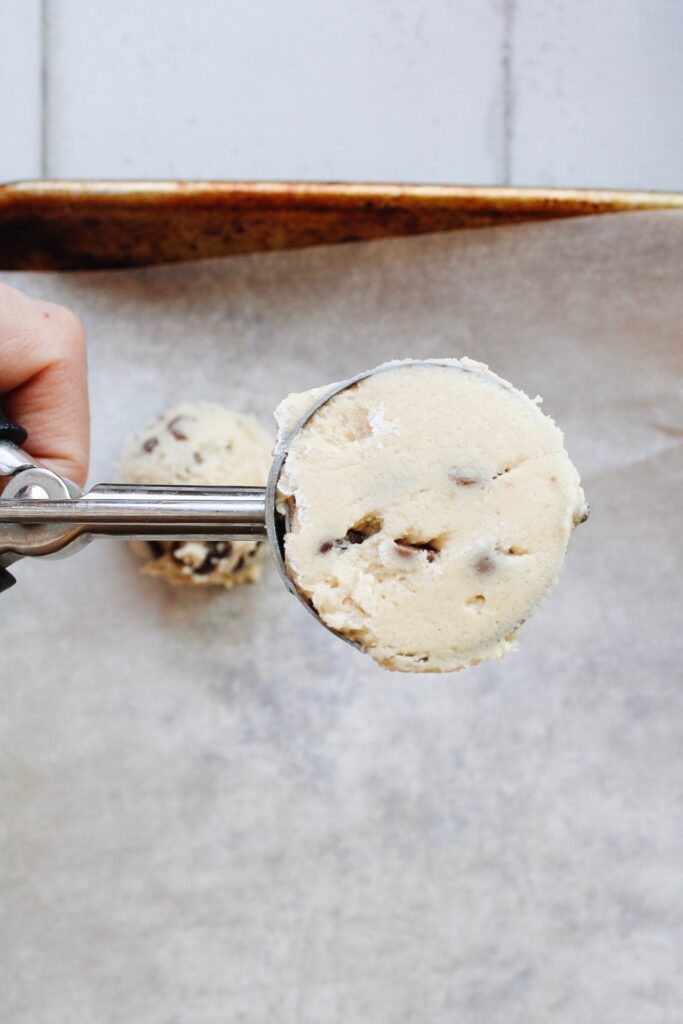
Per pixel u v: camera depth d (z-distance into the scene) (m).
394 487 0.26
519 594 0.27
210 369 0.42
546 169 0.42
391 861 0.42
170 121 0.42
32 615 0.42
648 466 0.42
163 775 0.42
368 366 0.42
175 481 0.40
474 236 0.41
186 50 0.42
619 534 0.42
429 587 0.27
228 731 0.42
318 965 0.42
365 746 0.42
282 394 0.42
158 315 0.42
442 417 0.27
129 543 0.42
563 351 0.41
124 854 0.42
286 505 0.27
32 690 0.42
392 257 0.41
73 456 0.37
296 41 0.42
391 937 0.42
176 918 0.42
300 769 0.42
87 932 0.42
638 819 0.42
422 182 0.42
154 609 0.42
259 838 0.42
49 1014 0.42
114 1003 0.42
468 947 0.42
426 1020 0.42
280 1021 0.42
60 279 0.41
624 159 0.42
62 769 0.42
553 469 0.27
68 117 0.42
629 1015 0.42
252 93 0.42
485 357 0.41
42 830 0.42
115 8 0.42
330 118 0.42
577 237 0.40
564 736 0.42
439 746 0.42
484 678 0.42
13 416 0.37
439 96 0.42
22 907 0.42
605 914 0.42
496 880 0.42
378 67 0.42
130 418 0.42
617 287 0.40
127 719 0.42
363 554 0.27
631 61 0.42
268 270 0.42
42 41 0.42
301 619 0.42
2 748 0.42
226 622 0.42
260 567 0.42
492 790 0.42
